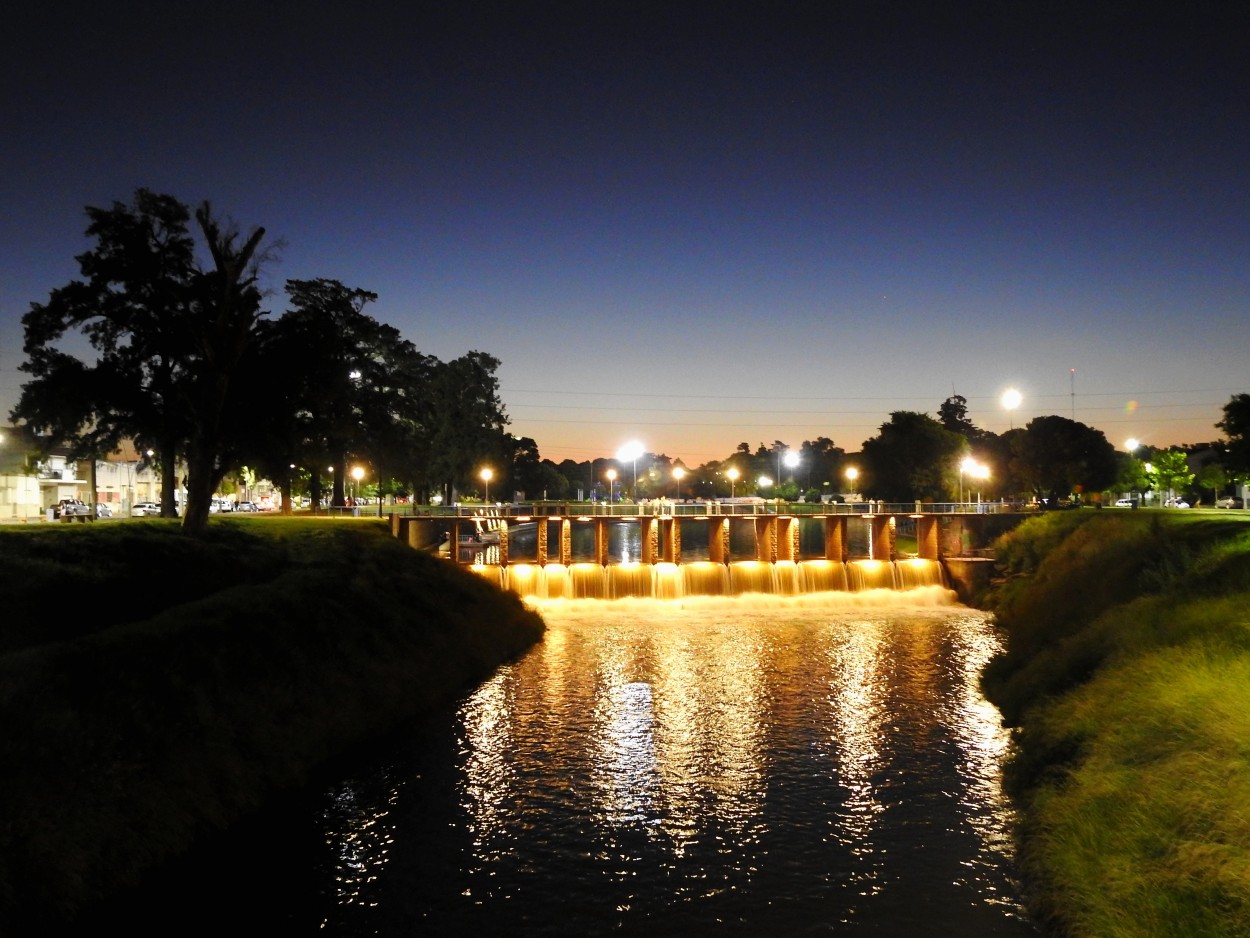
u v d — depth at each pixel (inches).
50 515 3174.2
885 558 2930.6
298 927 710.5
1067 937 639.1
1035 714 1127.6
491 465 4451.3
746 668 1715.1
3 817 686.5
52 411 1835.6
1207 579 1332.4
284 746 1034.1
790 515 2876.5
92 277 1786.4
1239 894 535.2
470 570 2294.5
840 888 774.5
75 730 806.5
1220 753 692.7
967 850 840.3
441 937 700.7
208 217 1750.7
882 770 1086.4
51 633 1100.5
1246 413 2741.1
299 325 1924.2
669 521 2807.6
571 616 2411.4
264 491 6018.7
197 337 1796.3
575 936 702.5
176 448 2240.4
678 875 808.3
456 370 4382.4
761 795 1009.5
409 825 919.0
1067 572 2096.5
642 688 1536.7
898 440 4670.3
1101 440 4173.2
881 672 1675.7
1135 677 968.9
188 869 801.6
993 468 4879.4
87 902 690.2
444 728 1277.1
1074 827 740.7
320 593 1470.2
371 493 5595.5
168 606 1310.3
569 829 914.1
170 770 855.7
